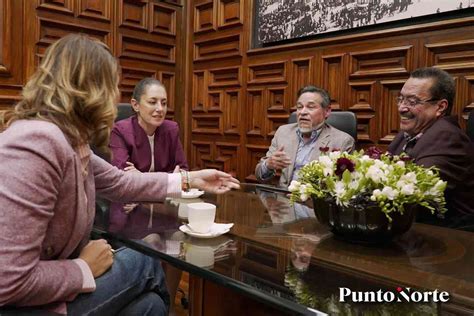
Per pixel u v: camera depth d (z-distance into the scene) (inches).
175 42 156.5
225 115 146.6
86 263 38.3
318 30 118.4
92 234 46.6
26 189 30.8
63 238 36.0
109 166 55.2
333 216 41.6
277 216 54.7
